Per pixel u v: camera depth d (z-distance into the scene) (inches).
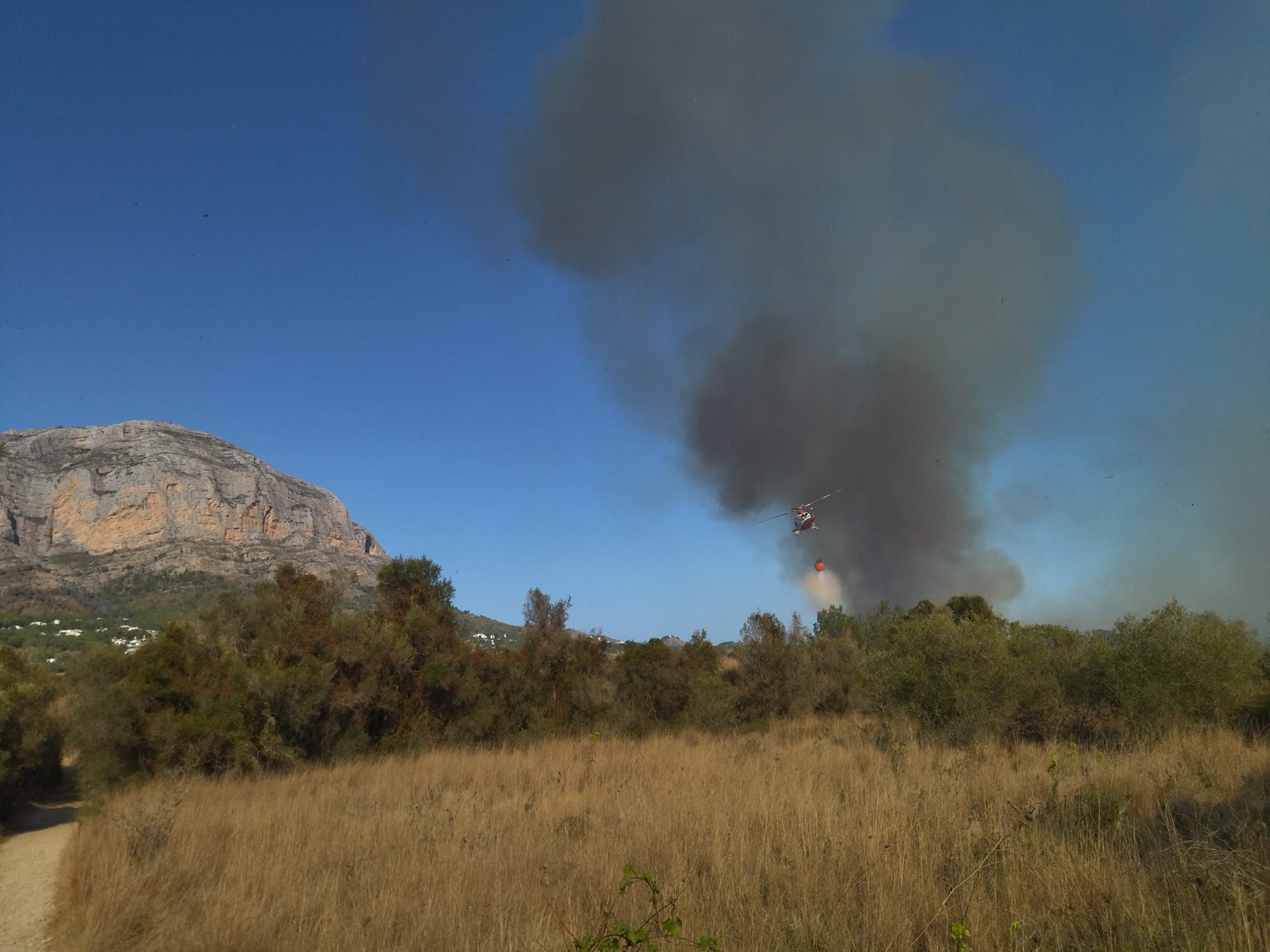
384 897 277.7
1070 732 633.0
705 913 232.5
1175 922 193.5
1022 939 189.5
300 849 381.1
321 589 1080.8
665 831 337.1
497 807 466.3
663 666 1203.2
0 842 613.3
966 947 180.9
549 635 1203.9
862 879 246.5
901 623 747.4
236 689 826.2
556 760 759.7
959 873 239.0
